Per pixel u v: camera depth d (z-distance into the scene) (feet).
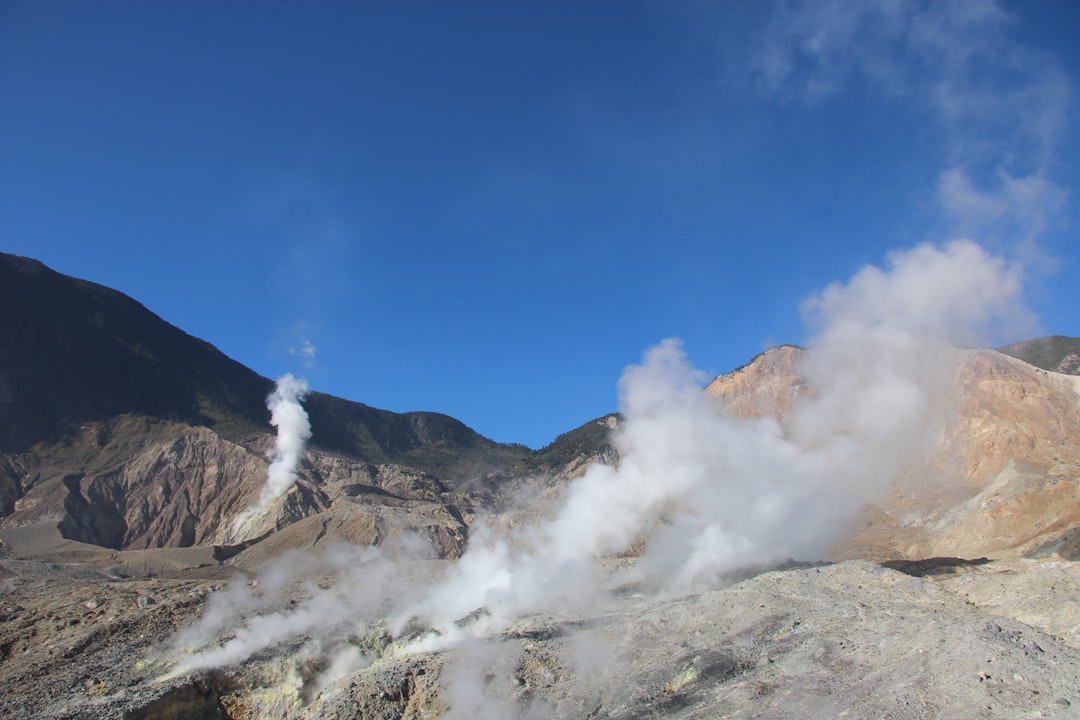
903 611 225.56
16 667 282.15
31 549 586.86
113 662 272.72
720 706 177.17
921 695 158.61
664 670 200.95
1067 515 440.86
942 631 188.03
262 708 240.94
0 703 241.76
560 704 195.72
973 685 156.56
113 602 357.41
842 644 199.31
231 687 245.24
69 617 335.26
